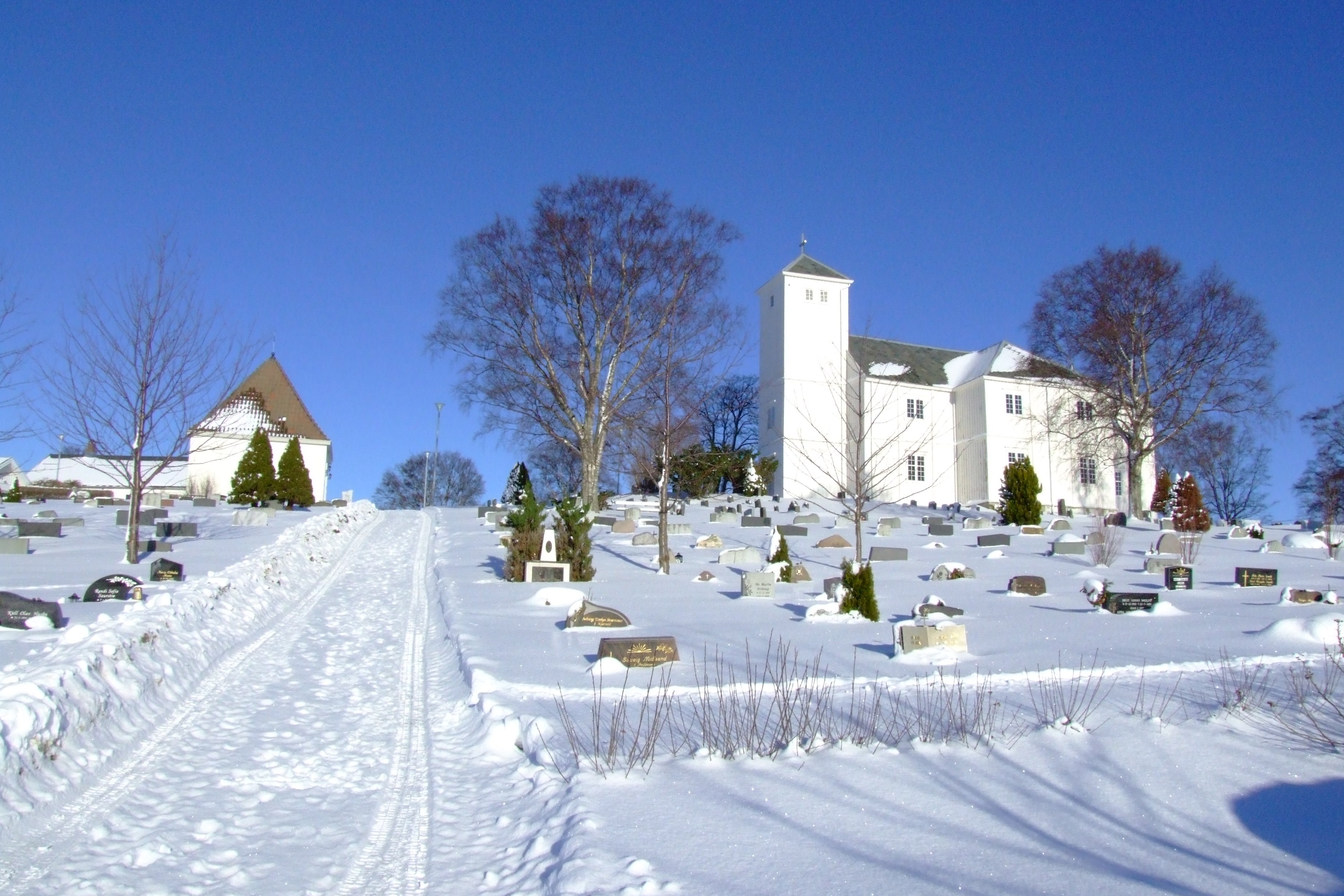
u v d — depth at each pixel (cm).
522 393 3862
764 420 5772
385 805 737
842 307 5622
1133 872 568
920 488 5709
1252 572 2141
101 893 564
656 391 3316
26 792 691
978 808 680
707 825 650
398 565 2511
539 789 742
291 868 613
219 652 1258
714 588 2144
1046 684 1049
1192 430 4700
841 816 667
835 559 2784
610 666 1168
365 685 1159
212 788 767
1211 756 768
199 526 3228
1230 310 4403
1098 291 4556
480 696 1024
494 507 4294
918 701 983
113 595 1639
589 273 3847
